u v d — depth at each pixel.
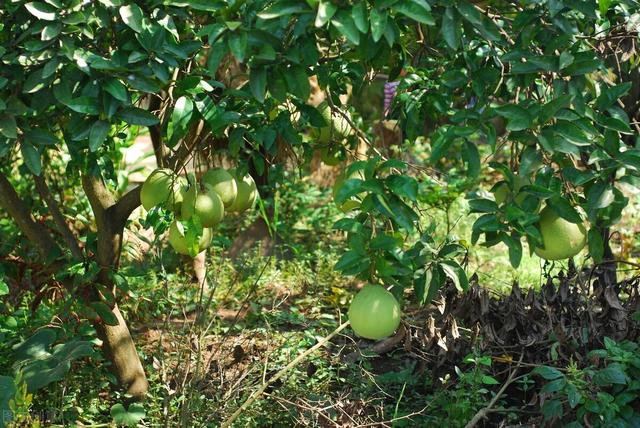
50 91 2.94
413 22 3.02
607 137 2.62
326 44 3.37
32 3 2.70
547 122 2.62
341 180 3.15
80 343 4.06
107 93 2.75
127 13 2.71
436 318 4.85
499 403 4.30
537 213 2.66
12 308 5.07
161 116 3.36
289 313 5.60
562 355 3.99
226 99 3.03
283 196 7.42
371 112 8.70
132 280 5.51
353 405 4.12
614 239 7.03
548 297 4.32
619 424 3.53
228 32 2.46
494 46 3.07
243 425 3.92
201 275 5.98
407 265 2.61
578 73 2.65
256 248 6.45
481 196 2.79
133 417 3.91
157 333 5.18
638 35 3.18
